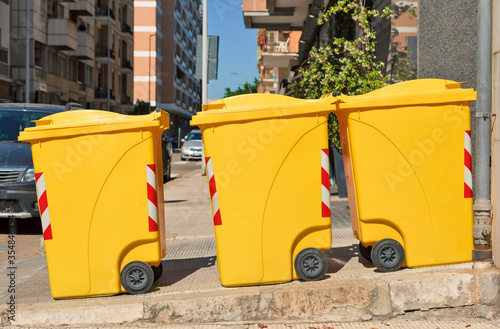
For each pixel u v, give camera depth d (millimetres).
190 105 102125
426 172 5055
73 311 4738
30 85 39562
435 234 5082
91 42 49500
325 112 5004
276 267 5027
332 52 12438
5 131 10570
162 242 5293
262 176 4992
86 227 4984
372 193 5051
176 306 4742
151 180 4980
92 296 5027
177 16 83750
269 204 5000
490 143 5160
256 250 5008
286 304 4754
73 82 48312
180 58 88750
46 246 5000
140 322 4742
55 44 42469
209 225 9406
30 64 39625
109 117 5039
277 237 5012
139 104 65938
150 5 75000
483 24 5098
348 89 11680
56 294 5000
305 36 30938
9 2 38188
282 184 5000
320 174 5012
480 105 5090
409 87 5113
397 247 5082
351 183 5312
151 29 75188
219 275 5059
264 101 5047
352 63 11680
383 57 11961
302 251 4996
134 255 5035
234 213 5004
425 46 6773
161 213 5297
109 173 4961
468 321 4742
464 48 6262
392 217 5062
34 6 39594
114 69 58594
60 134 4941
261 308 4754
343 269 5355
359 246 5668
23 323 4727
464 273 4828
